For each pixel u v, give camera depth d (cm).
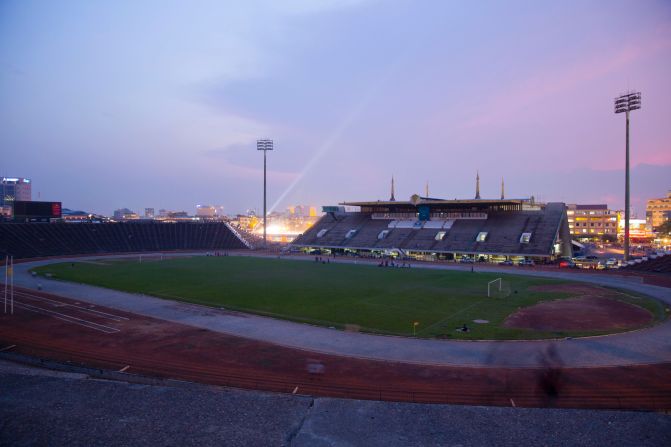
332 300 5516
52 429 1872
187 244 14075
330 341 3778
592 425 1956
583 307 5128
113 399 2206
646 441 1812
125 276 7644
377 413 2084
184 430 1886
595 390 2670
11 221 13300
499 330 4116
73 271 8319
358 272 8244
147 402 2175
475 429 1920
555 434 1870
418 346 3628
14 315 4741
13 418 1970
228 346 3638
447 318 4588
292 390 2719
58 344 3684
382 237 11912
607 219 18788
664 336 3891
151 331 4100
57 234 12812
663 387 2716
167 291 6169
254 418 2017
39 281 7125
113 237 13538
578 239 17825
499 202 10844
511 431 1902
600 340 3766
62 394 2258
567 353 3409
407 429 1917
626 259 8975
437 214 12306
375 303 5334
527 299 5591
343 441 1808
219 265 9400
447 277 7544
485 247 10088
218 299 5606
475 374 2964
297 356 3375
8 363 3231
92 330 4128
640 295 5884
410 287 6488
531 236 10056
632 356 3325
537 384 2773
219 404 2170
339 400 2231
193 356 3378
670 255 8644
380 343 3719
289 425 1950
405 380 2867
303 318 4603
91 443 1761
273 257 11294
